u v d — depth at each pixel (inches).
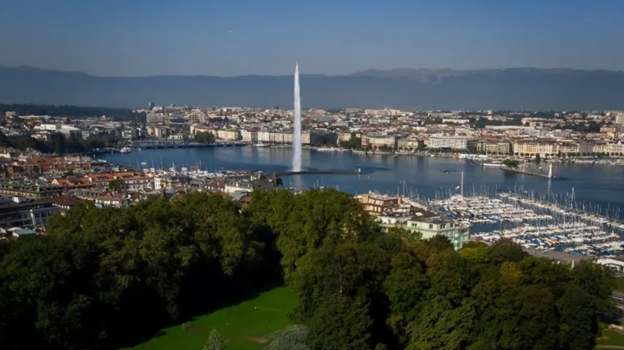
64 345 6958.7
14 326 6727.4
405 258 7544.3
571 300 7096.5
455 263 7258.9
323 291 7175.2
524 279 7431.1
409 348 6722.4
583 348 7003.0
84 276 7377.0
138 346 7362.2
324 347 6186.0
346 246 7691.9
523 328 6481.3
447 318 6574.8
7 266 6879.9
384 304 7440.9
